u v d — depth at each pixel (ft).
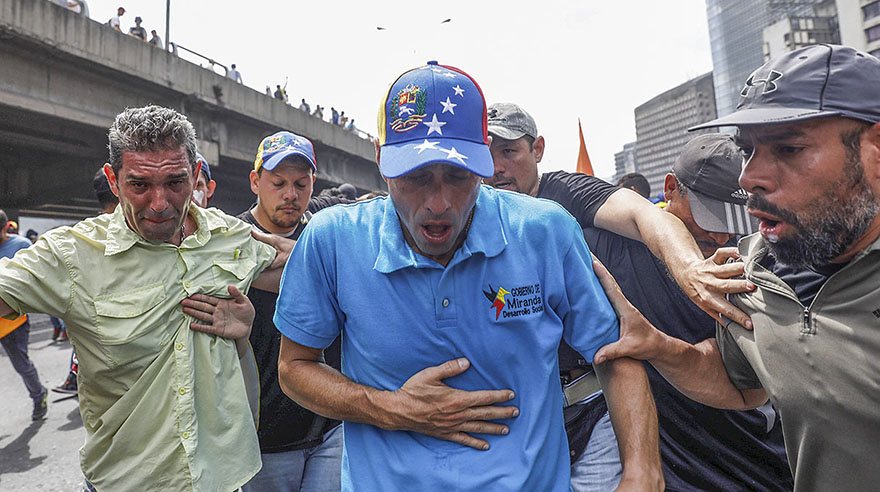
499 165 6.31
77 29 35.35
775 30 216.95
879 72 2.92
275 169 7.18
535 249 3.67
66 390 16.22
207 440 4.93
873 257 3.01
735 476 5.49
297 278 3.80
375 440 3.68
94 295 4.67
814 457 3.40
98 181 7.20
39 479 10.48
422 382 3.43
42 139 42.75
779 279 3.49
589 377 5.52
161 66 41.70
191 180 4.88
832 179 2.94
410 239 3.61
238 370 5.28
